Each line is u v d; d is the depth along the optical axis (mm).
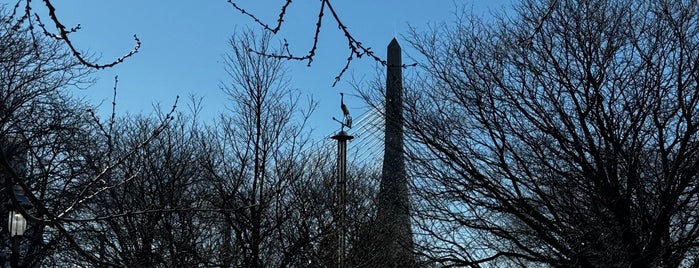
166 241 18266
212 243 19141
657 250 17875
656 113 18719
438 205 20562
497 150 20469
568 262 18953
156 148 21891
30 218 6457
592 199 18859
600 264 18672
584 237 18547
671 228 19125
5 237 25156
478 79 20891
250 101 20406
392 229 22141
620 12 19750
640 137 19141
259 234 18344
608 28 19641
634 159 18500
